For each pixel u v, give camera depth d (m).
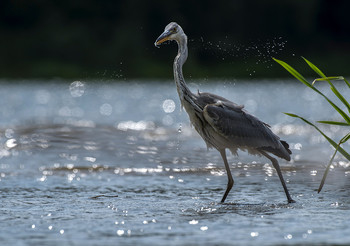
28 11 63.75
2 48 60.22
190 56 61.41
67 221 7.92
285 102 31.77
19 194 9.91
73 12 64.94
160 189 10.45
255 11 66.12
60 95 37.47
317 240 6.89
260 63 61.62
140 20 63.97
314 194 9.87
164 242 6.83
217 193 10.09
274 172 12.16
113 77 59.88
